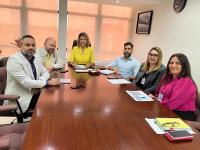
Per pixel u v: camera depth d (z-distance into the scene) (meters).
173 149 1.07
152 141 1.13
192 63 3.74
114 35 6.13
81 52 3.86
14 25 5.34
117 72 3.25
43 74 2.55
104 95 1.96
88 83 2.41
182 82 1.97
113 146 1.06
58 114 1.44
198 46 3.59
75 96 1.88
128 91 2.15
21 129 1.66
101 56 6.18
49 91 2.00
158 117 1.48
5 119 2.83
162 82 2.30
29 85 2.19
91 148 1.03
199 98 1.98
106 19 5.97
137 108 1.66
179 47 4.10
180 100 1.92
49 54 3.48
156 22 4.95
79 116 1.43
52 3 5.46
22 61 2.28
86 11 5.77
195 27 3.66
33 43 2.38
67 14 5.53
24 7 5.31
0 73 2.33
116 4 5.43
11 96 1.89
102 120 1.38
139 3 4.98
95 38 6.02
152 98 1.98
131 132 1.23
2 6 5.15
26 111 2.17
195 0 3.65
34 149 0.99
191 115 1.92
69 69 3.28
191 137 1.18
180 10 4.03
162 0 4.68
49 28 5.60
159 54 2.61
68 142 1.07
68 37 5.79
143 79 2.73
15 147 1.37
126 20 6.12
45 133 1.16
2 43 5.32
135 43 6.03
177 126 1.30
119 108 1.64
